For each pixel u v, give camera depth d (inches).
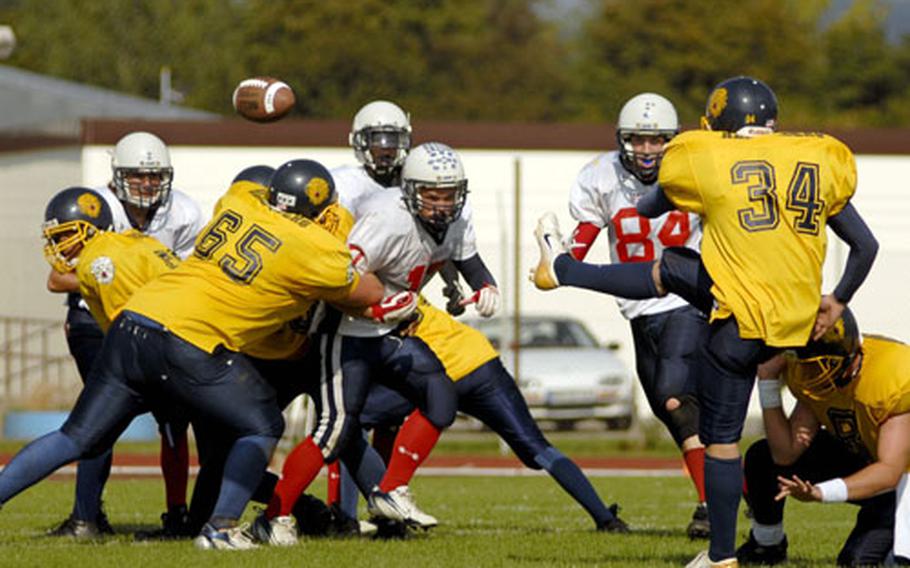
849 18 6112.2
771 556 949.2
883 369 860.6
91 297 1002.7
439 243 1047.0
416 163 1007.6
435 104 6318.9
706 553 878.4
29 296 2965.1
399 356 1037.2
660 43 6013.8
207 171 2662.4
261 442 952.9
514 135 2662.4
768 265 820.6
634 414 2320.4
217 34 7180.1
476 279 1088.8
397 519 1039.6
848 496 847.1
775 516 938.7
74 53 7185.0
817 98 5890.8
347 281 942.4
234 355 942.4
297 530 1097.4
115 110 4069.9
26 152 2938.0
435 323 1100.5
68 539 1058.7
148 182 1123.9
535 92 6589.6
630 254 1178.6
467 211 1077.8
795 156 831.1
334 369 1019.3
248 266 928.9
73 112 4037.9
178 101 6870.1
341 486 1112.2
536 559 937.5
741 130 858.8
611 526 1126.4
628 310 1160.8
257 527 1005.8
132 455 2139.5
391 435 1166.3
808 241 823.7
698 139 845.2
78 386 2610.7
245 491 956.0
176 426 1078.4
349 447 1069.8
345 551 955.3
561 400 2260.1
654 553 976.9
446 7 6565.0
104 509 1325.0
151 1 7229.3
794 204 823.7
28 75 4185.5
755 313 818.2
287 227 935.7
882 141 2637.8
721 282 828.6
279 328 979.9
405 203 1021.2
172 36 7145.7
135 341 930.1
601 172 1178.0
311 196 948.0
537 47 6899.6
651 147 1146.0
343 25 6353.3
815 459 927.7
